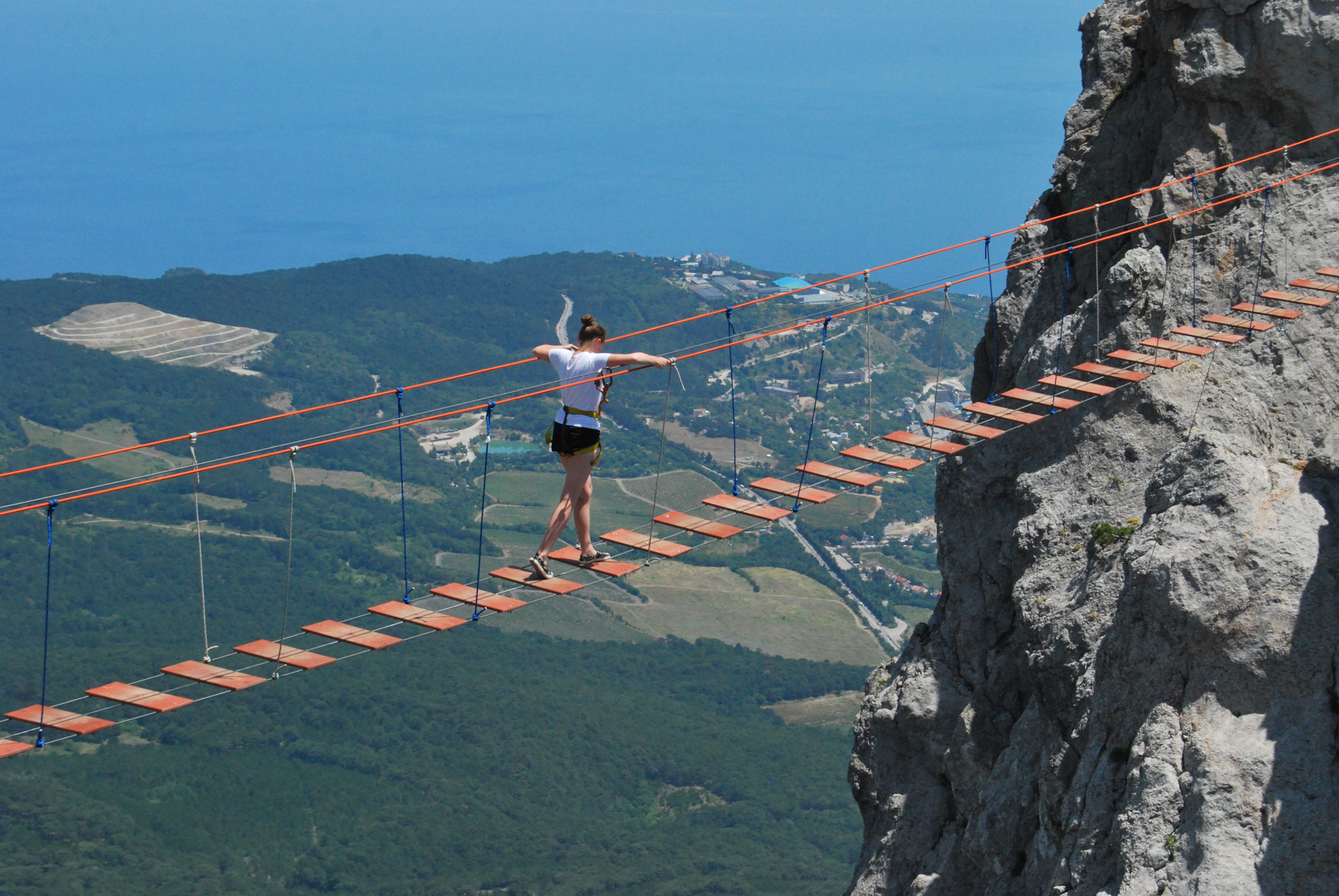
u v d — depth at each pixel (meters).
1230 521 15.85
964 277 23.34
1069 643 20.06
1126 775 15.84
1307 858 13.41
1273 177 24.97
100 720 13.38
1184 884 13.80
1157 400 22.62
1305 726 14.51
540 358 15.90
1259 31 24.81
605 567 15.62
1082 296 27.47
